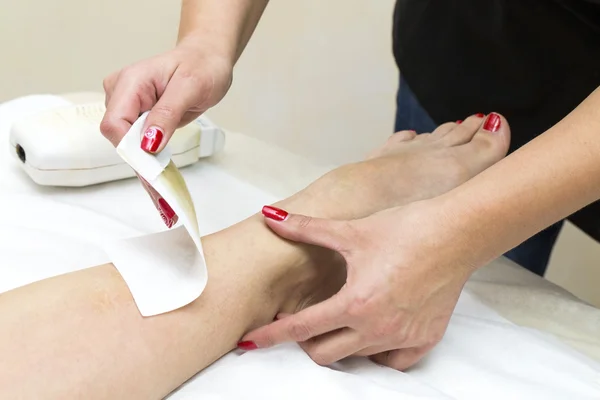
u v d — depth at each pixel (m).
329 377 0.52
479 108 1.08
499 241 0.52
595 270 1.71
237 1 0.75
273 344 0.55
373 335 0.53
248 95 1.66
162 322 0.51
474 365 0.59
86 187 0.80
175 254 0.57
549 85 0.96
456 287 0.53
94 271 0.53
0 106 0.96
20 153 0.78
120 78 0.61
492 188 0.51
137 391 0.49
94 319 0.49
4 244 0.63
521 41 0.96
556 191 0.51
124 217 0.74
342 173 0.72
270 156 1.00
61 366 0.46
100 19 1.48
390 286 0.51
